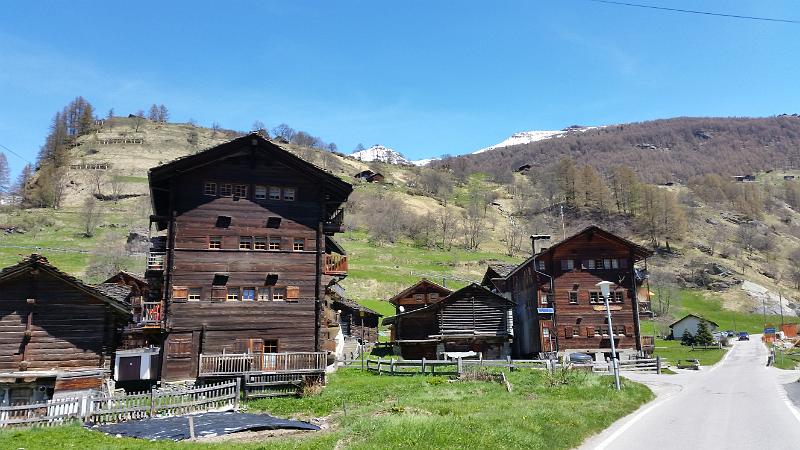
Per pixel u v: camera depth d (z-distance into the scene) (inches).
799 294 5959.6
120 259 3799.2
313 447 580.1
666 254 6358.3
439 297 2586.1
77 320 1104.8
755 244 7263.8
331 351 1608.0
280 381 1242.6
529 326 2386.8
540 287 2241.6
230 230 1392.7
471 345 2025.1
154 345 1713.8
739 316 5177.2
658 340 4077.3
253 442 677.9
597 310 2224.4
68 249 4338.1
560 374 1222.9
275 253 1412.4
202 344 1310.3
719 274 5895.7
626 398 996.6
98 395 1072.2
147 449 634.8
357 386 1244.5
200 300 1333.7
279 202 1446.9
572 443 607.8
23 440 701.3
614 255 2271.2
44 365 1064.2
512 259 5718.5
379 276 4431.6
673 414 847.1
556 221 7534.5
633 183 7465.6
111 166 7150.6
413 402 950.4
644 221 6875.0
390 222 6166.3
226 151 1409.9
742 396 1097.4
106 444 669.9
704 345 3425.2
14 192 7091.5
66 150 7755.9
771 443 595.5
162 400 965.2
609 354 2180.1
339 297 2434.8
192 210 1376.7
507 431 588.1
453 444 544.1
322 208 1480.1
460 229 6742.1
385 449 520.7
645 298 2313.0
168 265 1333.7
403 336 2101.4
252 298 1375.5
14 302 1069.1
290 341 1375.5
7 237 4729.3
